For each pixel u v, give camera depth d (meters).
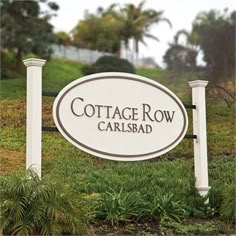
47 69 23.84
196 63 24.55
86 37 31.52
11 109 14.41
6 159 12.09
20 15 23.80
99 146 8.02
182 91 18.77
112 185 10.21
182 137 8.78
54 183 6.59
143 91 8.55
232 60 22.12
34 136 7.35
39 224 6.25
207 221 7.90
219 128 14.21
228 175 11.71
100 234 6.92
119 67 26.72
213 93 15.77
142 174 11.48
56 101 7.77
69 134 7.79
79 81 8.01
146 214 7.66
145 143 8.42
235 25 24.62
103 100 8.17
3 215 6.27
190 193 8.74
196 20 27.17
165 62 27.88
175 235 7.10
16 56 23.61
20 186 6.39
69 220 6.35
